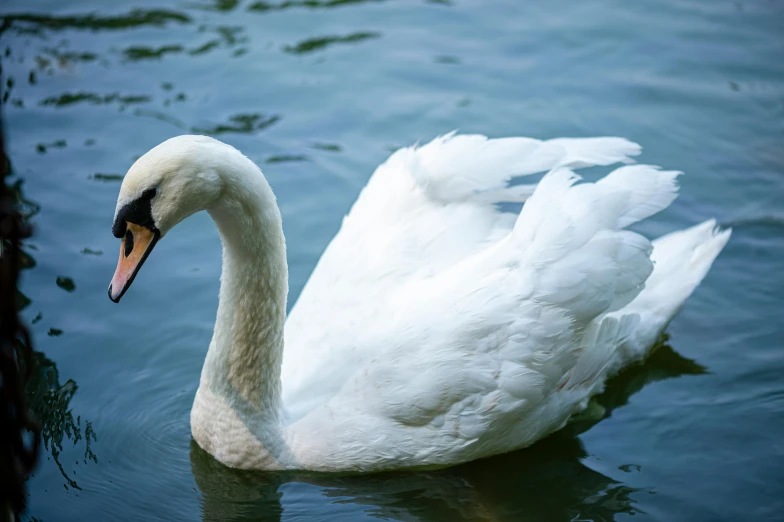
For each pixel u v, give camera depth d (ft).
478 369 21.43
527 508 21.85
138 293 28.43
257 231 20.25
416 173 24.12
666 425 24.21
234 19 41.50
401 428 21.75
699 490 22.09
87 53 38.73
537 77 37.68
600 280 21.98
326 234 30.71
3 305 11.64
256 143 34.27
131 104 35.99
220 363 21.81
